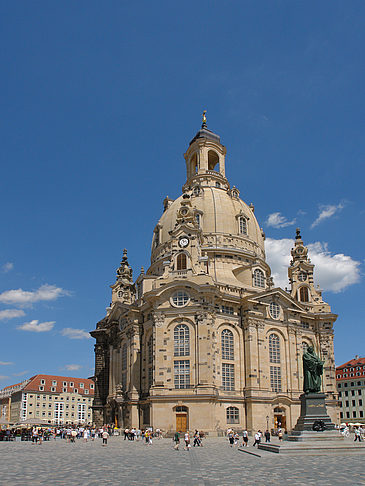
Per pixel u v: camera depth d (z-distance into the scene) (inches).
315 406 2274.9
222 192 4825.3
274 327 3964.1
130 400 3727.9
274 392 3782.0
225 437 3243.1
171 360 3459.6
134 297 5128.0
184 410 3314.5
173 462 1688.0
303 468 1435.8
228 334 3730.3
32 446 2716.5
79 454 2086.6
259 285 4234.7
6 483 1168.8
